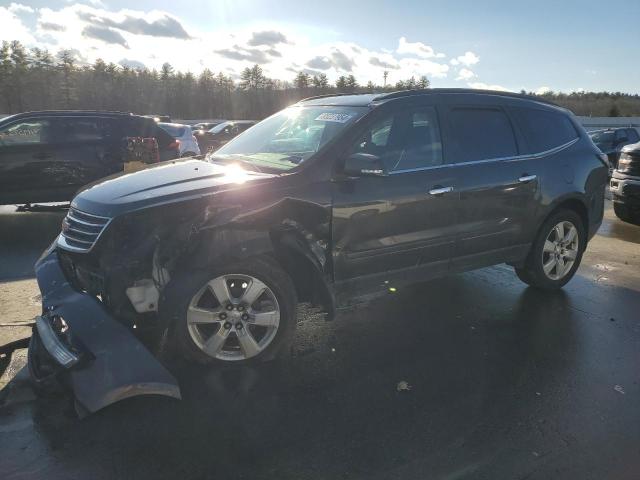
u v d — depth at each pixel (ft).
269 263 11.95
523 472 8.89
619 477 8.84
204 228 11.10
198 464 8.96
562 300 17.38
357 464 9.02
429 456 9.25
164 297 11.07
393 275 13.93
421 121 14.53
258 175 12.39
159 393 10.01
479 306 16.63
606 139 69.72
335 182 12.67
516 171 15.90
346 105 14.61
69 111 29.19
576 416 10.61
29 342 12.60
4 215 30.99
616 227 31.40
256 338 12.26
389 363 12.68
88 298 10.91
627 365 12.87
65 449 9.30
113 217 10.90
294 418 10.30
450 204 14.44
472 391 11.47
